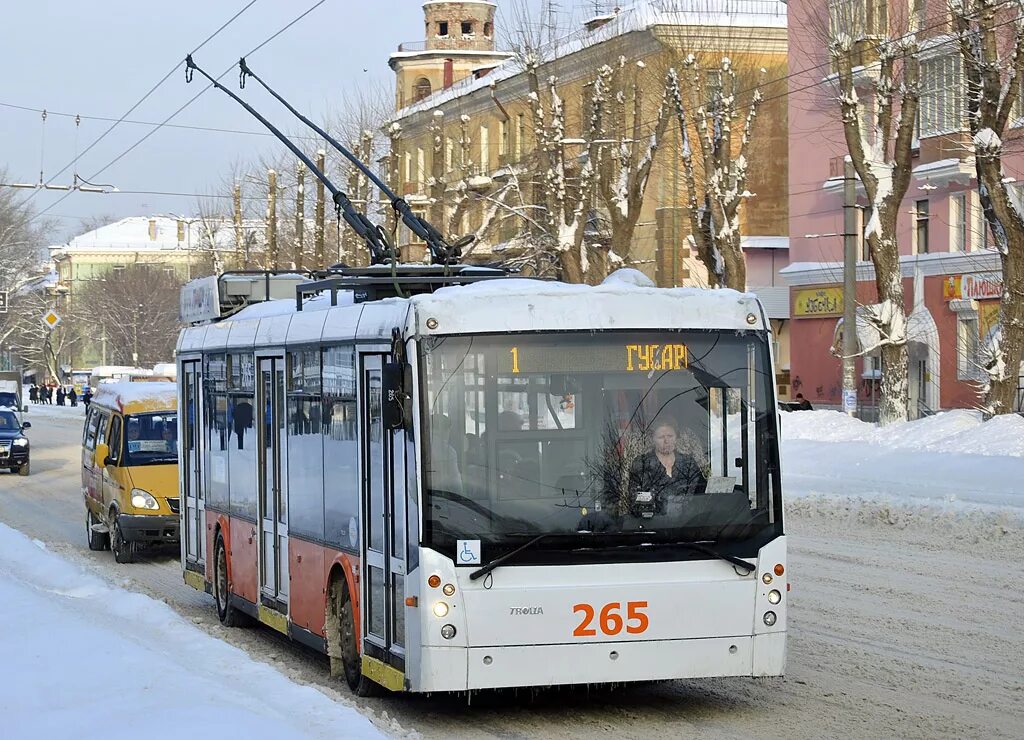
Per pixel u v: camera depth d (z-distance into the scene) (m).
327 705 8.04
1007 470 22.09
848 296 31.16
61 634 10.24
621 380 8.91
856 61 35.91
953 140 34.12
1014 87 26.48
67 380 105.25
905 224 40.06
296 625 11.27
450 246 12.96
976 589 13.86
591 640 8.66
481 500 8.65
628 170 39.16
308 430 10.94
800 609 12.96
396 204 13.56
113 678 8.56
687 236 49.91
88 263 134.38
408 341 8.77
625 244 39.19
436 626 8.53
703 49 40.69
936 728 8.56
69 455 43.53
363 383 9.70
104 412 20.75
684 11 42.66
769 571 8.92
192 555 15.08
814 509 20.55
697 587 8.80
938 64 37.50
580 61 48.47
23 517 26.05
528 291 8.92
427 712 9.50
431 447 8.66
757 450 9.01
